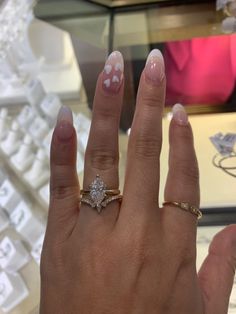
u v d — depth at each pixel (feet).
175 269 0.55
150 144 0.55
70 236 0.56
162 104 0.55
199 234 0.89
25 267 0.84
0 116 1.13
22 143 1.05
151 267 0.54
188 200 0.57
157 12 1.30
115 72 0.55
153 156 0.55
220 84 1.31
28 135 1.07
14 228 0.89
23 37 1.26
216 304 0.57
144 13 1.30
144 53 1.20
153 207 0.55
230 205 0.94
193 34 1.27
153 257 0.54
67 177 0.58
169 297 0.54
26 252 0.86
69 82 1.17
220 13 1.25
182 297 0.54
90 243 0.55
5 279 0.82
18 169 1.00
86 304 0.53
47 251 0.57
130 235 0.54
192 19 1.26
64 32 1.26
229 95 1.31
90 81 1.16
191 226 0.57
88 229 0.55
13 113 1.14
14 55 1.24
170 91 1.34
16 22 1.30
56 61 1.22
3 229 0.90
